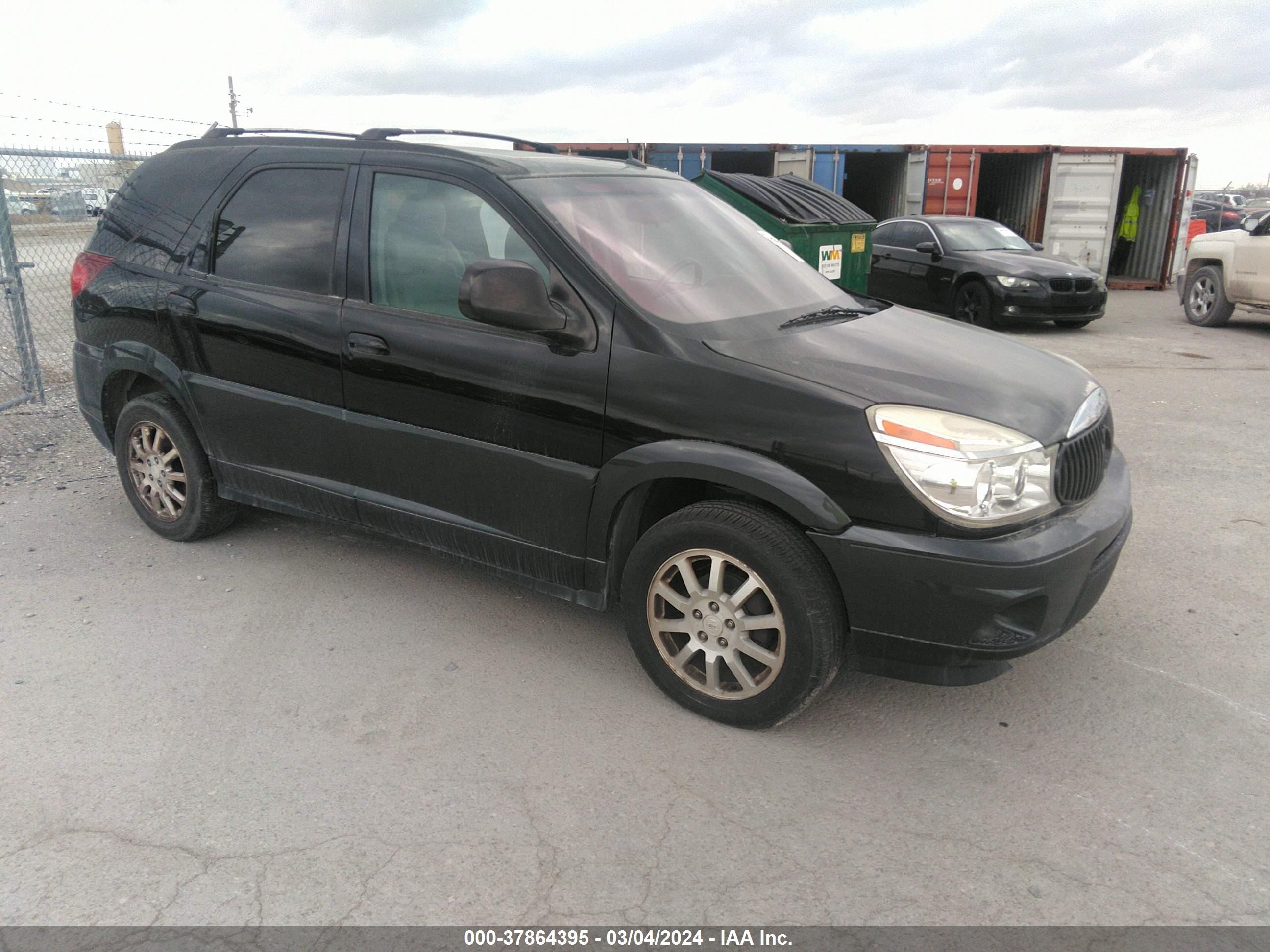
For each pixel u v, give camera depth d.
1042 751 3.00
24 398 7.13
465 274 3.07
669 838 2.59
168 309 4.14
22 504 5.15
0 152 6.43
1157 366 9.58
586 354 3.12
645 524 3.28
